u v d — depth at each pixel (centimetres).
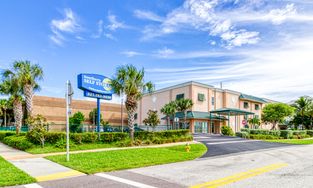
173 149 1755
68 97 1204
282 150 1798
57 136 1789
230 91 5034
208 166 1109
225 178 868
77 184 780
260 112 5803
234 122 5034
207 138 2919
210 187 751
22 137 1884
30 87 2178
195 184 785
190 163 1192
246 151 1722
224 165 1141
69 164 1075
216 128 4678
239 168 1063
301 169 1047
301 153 1623
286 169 1045
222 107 4888
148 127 3494
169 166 1102
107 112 6322
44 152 1545
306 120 5778
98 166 1036
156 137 2253
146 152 1487
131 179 846
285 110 5162
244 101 5372
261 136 3284
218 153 1588
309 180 839
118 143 1969
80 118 5350
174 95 4719
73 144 1775
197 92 4472
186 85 4488
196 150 1708
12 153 1526
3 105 5397
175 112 4266
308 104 5772
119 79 2123
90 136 1906
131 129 2114
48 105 5447
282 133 3612
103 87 2119
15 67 2211
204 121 4472
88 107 6038
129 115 2128
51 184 780
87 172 934
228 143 2291
